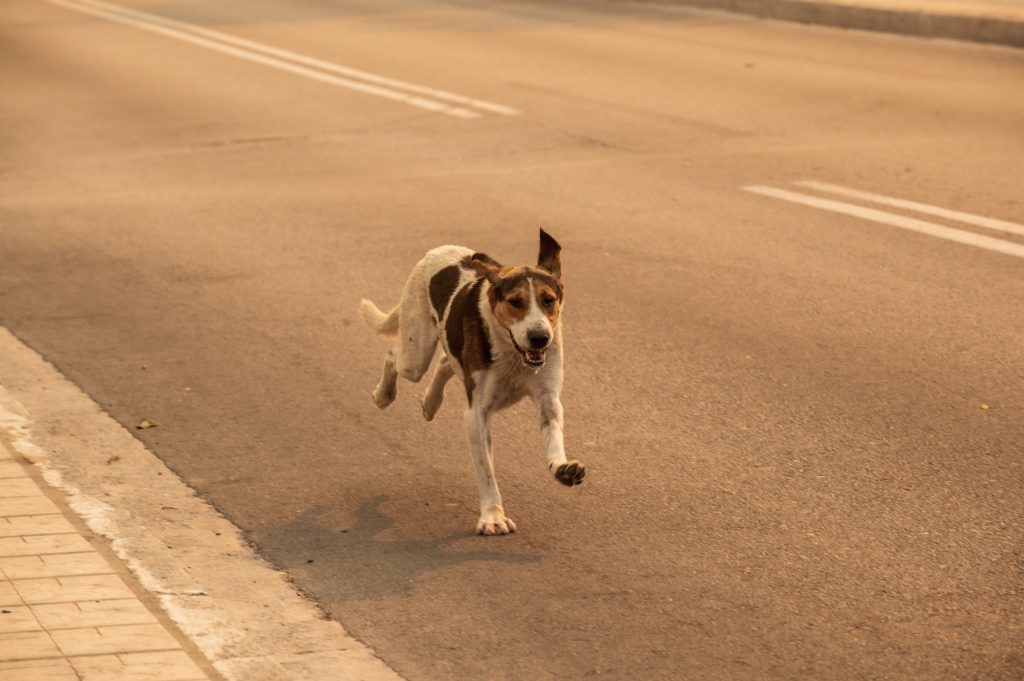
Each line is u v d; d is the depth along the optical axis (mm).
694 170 19969
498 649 8125
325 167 20859
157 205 18875
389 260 16188
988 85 24828
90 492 10359
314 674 7867
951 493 9984
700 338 13359
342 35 33469
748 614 8422
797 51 28938
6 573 8859
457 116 24094
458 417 11727
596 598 8680
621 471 10523
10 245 17109
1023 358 12648
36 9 40000
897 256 15766
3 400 12219
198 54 31281
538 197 18797
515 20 35000
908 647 8016
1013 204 17656
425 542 9555
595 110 24141
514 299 9172
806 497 9992
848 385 12086
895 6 30625
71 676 7613
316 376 12727
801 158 20391
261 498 10289
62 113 24984
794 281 15008
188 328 14078
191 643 8188
